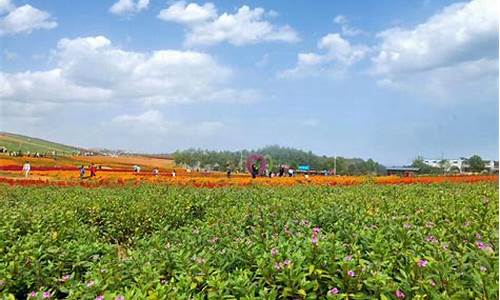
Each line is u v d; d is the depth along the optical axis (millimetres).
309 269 4875
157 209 11906
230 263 5711
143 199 13750
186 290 4766
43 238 7344
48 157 73875
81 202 13055
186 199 13344
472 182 25266
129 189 20094
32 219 9484
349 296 4652
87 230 9242
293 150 68188
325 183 27078
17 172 42719
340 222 7785
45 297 4938
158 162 97125
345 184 26047
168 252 6059
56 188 21359
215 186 24344
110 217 11547
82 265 6270
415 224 8164
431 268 4664
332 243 5551
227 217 9781
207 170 75188
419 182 26594
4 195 18000
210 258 5750
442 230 6707
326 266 5082
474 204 10148
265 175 38656
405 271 4875
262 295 4520
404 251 5570
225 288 4727
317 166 68250
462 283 4488
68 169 49750
